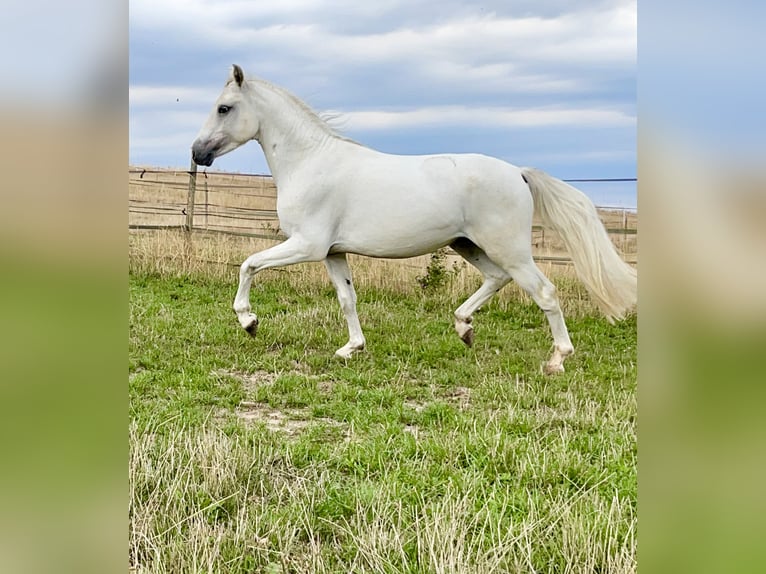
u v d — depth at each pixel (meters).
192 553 2.86
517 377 6.02
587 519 3.01
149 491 3.42
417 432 4.72
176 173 15.73
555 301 6.28
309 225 6.42
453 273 9.70
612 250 6.21
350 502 3.45
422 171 6.32
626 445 4.18
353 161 6.48
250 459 3.92
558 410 5.23
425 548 2.92
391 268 10.20
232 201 17.03
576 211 6.24
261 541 3.04
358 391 5.68
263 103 6.53
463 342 7.35
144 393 5.50
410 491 3.55
